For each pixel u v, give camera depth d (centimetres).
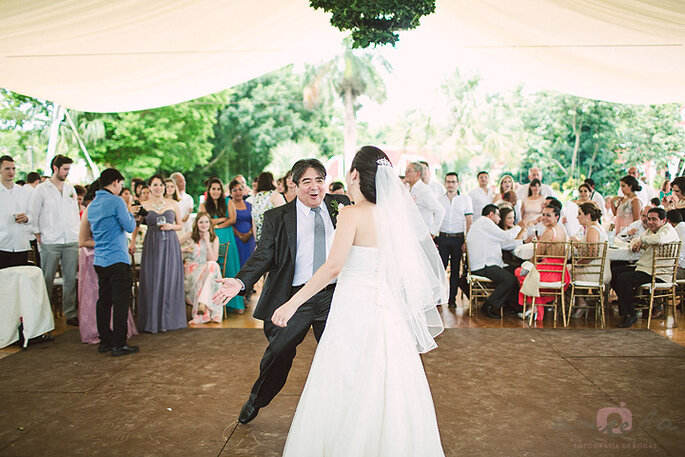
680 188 638
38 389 399
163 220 553
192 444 312
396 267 257
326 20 566
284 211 318
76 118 1928
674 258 570
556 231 585
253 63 626
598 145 2103
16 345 515
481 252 622
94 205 468
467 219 675
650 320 588
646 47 544
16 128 1791
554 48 578
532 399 374
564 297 644
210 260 612
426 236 276
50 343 520
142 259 555
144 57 560
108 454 301
